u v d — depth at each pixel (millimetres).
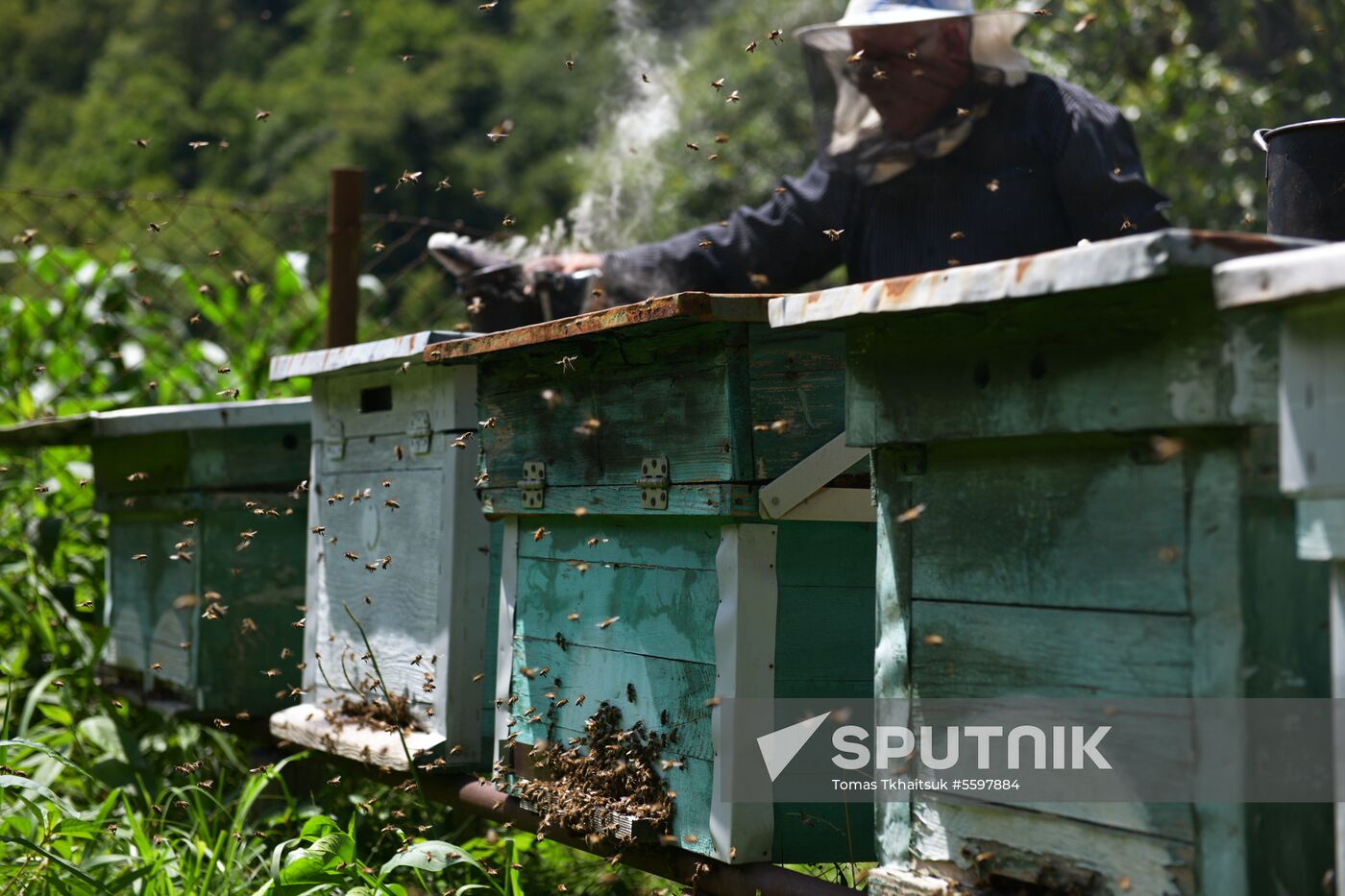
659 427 3393
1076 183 4402
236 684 5293
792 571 3312
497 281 4957
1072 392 2412
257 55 62438
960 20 4203
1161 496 2348
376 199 46594
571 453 3705
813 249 5078
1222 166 10984
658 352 3385
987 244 4531
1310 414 2008
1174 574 2326
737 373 3180
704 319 3092
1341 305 1947
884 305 2537
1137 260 2096
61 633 6395
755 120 19047
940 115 4391
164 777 5559
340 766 4770
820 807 3320
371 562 4660
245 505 5242
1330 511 1994
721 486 3195
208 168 55406
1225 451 2262
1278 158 3752
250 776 5230
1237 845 2230
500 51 51312
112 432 5434
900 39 4234
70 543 7062
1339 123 3619
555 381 3756
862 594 3391
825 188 4977
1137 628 2377
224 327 8180
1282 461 2061
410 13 54938
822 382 3303
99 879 4152
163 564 5578
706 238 5105
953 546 2701
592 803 3500
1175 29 11562
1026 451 2566
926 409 2686
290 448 5434
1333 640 2033
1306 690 2336
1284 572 2314
